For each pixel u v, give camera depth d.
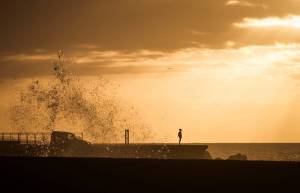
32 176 28.58
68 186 26.98
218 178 27.58
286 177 27.31
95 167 30.06
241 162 30.33
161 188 26.36
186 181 27.25
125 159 31.61
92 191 26.03
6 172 29.38
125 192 25.80
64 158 32.34
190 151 56.12
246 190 25.70
